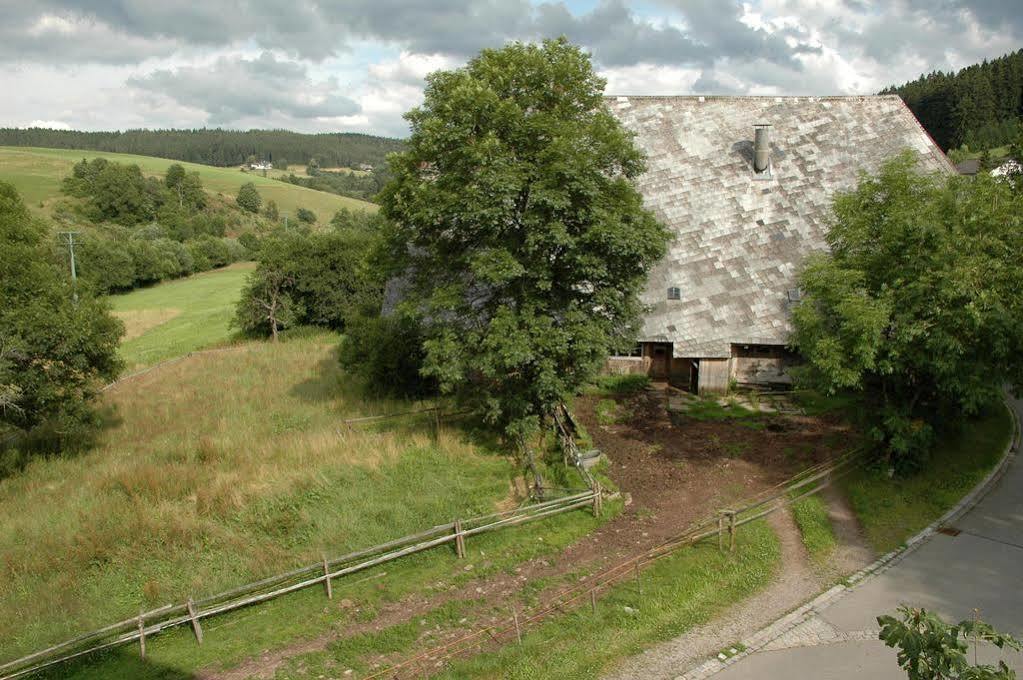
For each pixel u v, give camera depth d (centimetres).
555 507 1680
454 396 2431
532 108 1761
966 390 1597
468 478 1894
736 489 1820
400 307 1845
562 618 1277
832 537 1554
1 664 1165
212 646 1238
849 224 1783
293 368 3484
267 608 1348
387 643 1227
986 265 1517
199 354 4119
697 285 2630
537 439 2109
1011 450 2017
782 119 3003
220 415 2644
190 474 1914
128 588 1397
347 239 4912
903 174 1744
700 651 1177
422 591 1395
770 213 2733
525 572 1455
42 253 2245
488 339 1688
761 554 1488
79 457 2242
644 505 1747
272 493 1762
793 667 1125
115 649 1230
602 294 1789
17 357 1947
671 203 2809
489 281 1731
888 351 1630
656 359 2781
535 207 1667
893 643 607
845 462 1883
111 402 2942
